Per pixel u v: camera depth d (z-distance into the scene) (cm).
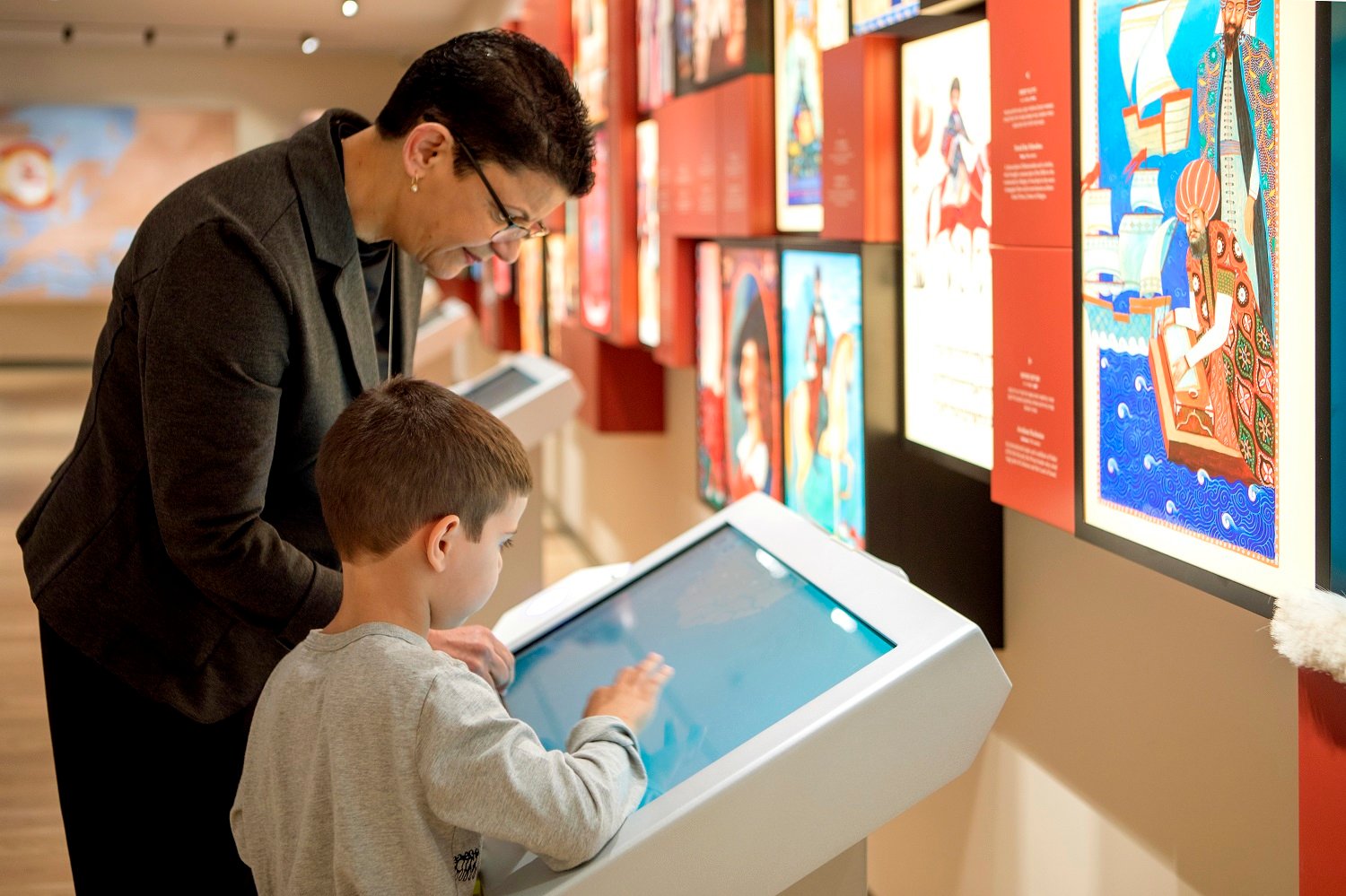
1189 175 144
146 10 1062
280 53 1348
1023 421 189
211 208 150
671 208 386
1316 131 120
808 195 285
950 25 213
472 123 153
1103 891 201
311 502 166
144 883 170
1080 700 206
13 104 1317
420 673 116
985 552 233
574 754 120
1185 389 148
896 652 121
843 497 251
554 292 608
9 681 443
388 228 168
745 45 309
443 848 114
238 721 170
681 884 116
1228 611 167
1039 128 180
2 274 1340
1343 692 120
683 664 144
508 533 128
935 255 222
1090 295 168
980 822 242
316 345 158
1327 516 123
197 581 150
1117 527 165
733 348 330
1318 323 122
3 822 339
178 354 144
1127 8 155
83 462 162
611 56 452
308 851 116
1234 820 167
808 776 117
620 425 488
